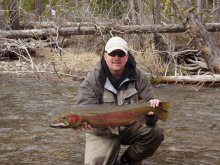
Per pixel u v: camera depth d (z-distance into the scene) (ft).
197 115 17.81
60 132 14.66
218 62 27.66
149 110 9.22
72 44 42.55
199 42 28.02
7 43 32.27
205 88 26.32
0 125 15.55
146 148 10.28
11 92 23.45
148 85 10.26
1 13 37.91
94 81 9.79
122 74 9.85
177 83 28.45
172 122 16.40
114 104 9.28
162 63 33.37
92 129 9.95
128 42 35.37
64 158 11.50
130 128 10.16
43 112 18.21
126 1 42.47
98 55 37.63
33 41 39.93
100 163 9.75
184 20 28.17
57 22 40.37
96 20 36.11
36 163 10.98
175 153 12.03
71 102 20.81
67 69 32.42
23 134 14.24
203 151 12.27
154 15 35.35
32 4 52.80
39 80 28.55
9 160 11.22
